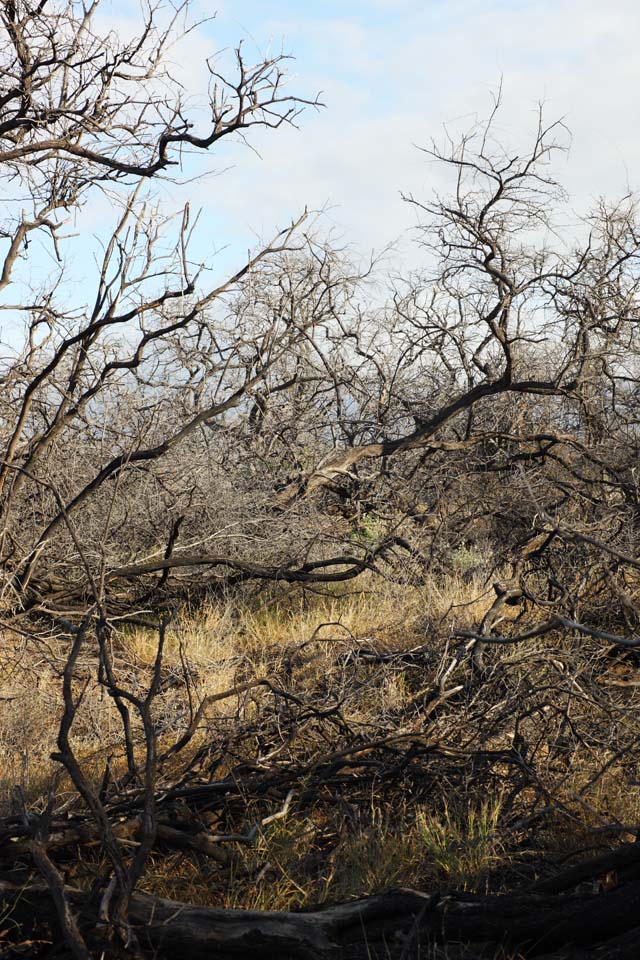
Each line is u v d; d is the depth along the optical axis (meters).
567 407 19.36
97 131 12.63
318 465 17.31
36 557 13.47
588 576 11.79
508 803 8.23
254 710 10.77
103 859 6.96
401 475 18.62
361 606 15.54
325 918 6.09
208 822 7.89
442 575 15.75
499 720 9.20
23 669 11.98
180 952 5.80
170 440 14.09
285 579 15.78
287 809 7.74
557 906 5.92
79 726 11.09
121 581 15.84
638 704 9.65
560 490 15.99
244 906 6.73
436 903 6.07
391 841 7.63
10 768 9.95
